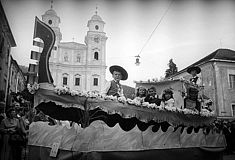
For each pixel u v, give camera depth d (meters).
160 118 6.06
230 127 8.55
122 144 5.27
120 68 6.50
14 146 5.32
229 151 8.34
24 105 6.12
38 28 5.62
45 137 5.16
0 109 6.06
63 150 4.88
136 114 5.62
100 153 4.95
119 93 6.40
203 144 6.96
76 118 5.41
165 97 6.96
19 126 5.39
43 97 4.95
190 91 7.30
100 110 5.49
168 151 6.07
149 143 5.75
